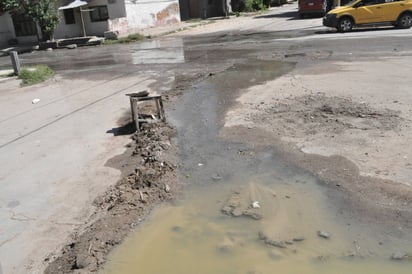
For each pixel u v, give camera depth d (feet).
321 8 97.40
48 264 14.42
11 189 21.02
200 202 17.49
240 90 35.86
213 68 48.01
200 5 138.72
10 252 15.42
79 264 13.93
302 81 36.35
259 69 44.39
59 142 27.66
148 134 26.58
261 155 21.68
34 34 103.40
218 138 24.81
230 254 13.88
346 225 14.85
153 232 15.57
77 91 43.39
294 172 19.36
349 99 29.35
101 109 35.04
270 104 30.32
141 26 107.34
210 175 19.97
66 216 17.67
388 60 41.27
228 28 98.27
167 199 17.99
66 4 99.04
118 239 15.28
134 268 13.64
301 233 14.64
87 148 25.95
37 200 19.51
